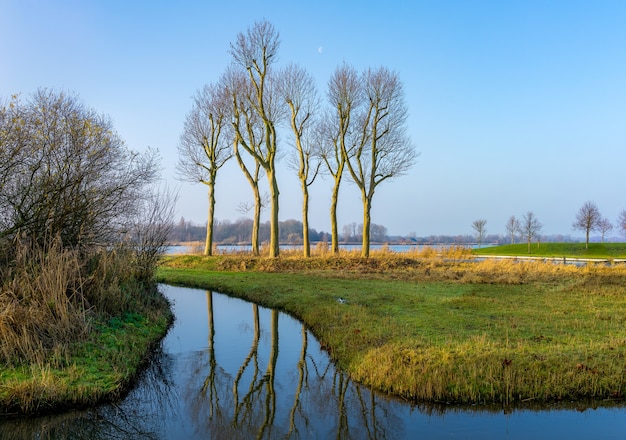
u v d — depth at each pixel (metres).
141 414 7.46
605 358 8.12
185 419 7.30
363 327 10.91
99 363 8.45
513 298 14.67
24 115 10.48
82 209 11.58
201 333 12.65
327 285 18.56
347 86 31.02
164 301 15.49
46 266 9.58
